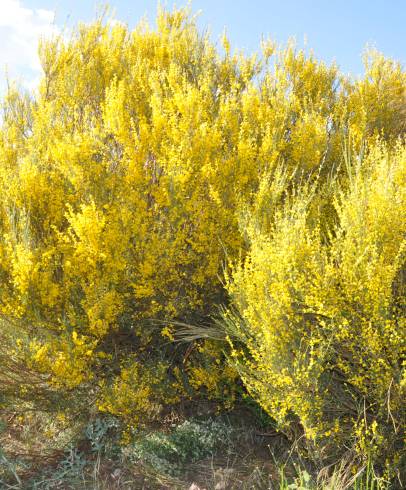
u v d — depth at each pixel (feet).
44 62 17.93
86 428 11.12
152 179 12.45
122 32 19.06
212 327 11.89
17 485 9.31
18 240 10.71
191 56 17.74
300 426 9.88
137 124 14.29
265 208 11.11
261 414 11.26
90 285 10.71
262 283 8.95
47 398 10.94
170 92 15.16
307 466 9.52
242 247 11.91
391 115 17.90
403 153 10.37
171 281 12.02
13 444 10.80
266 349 8.54
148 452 10.36
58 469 9.99
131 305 11.89
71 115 15.53
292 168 13.70
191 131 12.36
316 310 8.84
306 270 8.83
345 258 8.61
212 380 11.31
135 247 11.52
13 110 16.96
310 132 13.87
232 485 9.30
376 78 18.12
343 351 9.07
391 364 8.62
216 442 10.76
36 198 11.66
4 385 10.65
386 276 8.31
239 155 12.19
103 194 11.80
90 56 18.39
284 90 15.40
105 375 11.66
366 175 10.12
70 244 11.34
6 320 10.38
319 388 8.79
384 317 8.34
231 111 13.80
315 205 11.51
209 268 11.69
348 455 8.78
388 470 8.26
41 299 10.48
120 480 9.61
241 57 17.56
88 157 11.73
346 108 16.70
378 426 8.76
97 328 10.90
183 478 9.67
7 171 12.20
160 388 11.54
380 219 8.80
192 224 12.06
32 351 10.05
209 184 11.84
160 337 12.47
